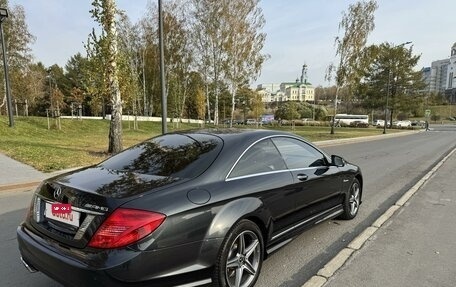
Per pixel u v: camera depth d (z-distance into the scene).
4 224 5.34
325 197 4.59
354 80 31.12
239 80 31.86
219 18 30.66
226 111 77.12
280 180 3.70
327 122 69.25
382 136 35.56
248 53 31.19
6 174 9.02
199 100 52.22
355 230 5.15
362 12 29.55
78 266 2.50
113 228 2.50
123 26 42.75
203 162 3.26
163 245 2.59
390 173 10.70
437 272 3.80
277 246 3.72
